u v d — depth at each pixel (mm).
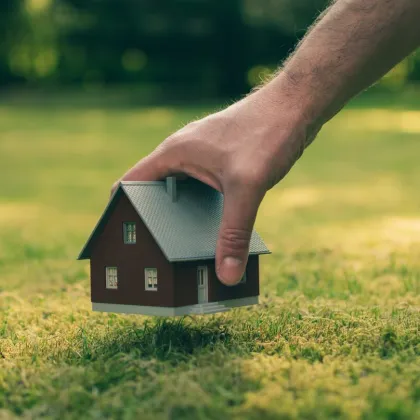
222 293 697
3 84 8195
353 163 3309
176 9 6773
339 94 675
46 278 1126
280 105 671
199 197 712
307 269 1158
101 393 599
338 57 667
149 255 681
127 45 7059
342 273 1121
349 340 714
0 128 5172
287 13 6711
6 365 666
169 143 691
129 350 691
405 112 5605
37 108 6422
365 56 667
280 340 706
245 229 658
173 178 696
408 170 3023
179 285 673
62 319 843
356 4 667
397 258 1254
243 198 654
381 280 1052
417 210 2016
